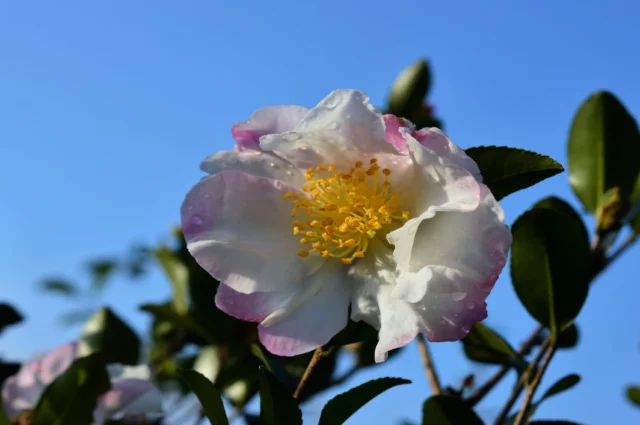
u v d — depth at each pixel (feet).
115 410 1.62
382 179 1.42
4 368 1.77
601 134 1.66
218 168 1.38
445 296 1.30
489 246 1.28
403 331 1.31
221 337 1.72
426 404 1.46
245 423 1.68
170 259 1.84
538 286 1.42
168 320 1.75
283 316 1.36
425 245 1.32
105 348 1.73
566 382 1.41
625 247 1.57
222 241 1.35
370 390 1.30
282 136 1.35
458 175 1.30
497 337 1.47
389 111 1.92
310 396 1.67
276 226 1.39
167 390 1.82
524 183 1.33
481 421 1.45
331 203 1.41
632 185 1.64
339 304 1.38
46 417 1.51
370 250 1.41
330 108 1.34
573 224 1.42
